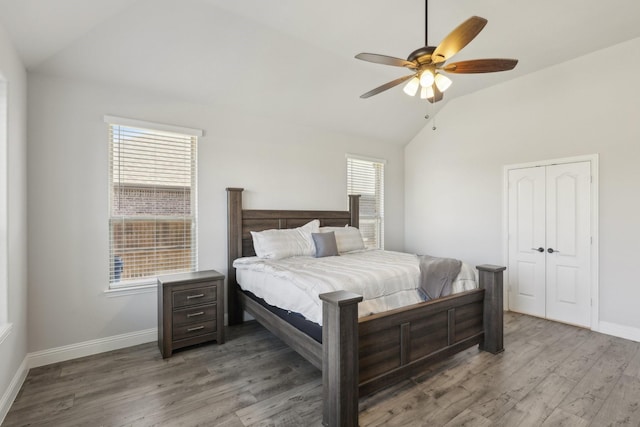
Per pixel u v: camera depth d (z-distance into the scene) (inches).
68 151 111.7
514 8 106.5
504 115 168.1
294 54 130.7
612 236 133.0
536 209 156.1
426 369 95.3
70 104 112.3
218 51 119.7
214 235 144.2
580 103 140.9
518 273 163.2
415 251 216.2
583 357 110.9
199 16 105.7
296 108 160.9
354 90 160.6
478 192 180.2
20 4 75.7
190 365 106.3
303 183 174.6
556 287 149.6
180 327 115.3
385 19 112.7
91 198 115.9
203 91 135.0
